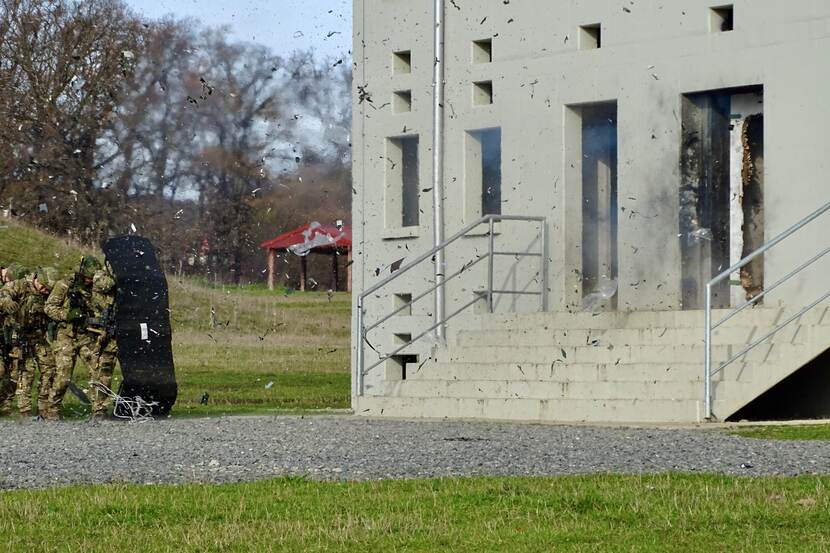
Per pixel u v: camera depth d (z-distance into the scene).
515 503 25.53
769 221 45.19
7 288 49.94
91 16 115.44
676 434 36.91
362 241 56.72
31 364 50.22
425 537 22.84
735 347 42.44
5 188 113.38
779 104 45.12
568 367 45.16
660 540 22.20
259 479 29.84
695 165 47.91
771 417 43.56
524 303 51.50
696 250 47.69
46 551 22.48
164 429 42.06
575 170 51.03
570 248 50.88
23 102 113.75
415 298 52.62
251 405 59.06
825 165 44.09
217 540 23.00
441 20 54.12
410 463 31.73
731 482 26.95
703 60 47.00
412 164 56.28
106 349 48.56
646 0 48.56
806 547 21.38
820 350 41.16
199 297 110.25
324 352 91.88
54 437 39.81
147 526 24.55
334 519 24.62
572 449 33.56
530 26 51.72
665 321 45.41
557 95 50.88
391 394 48.91
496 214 52.78
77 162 114.56
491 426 41.28
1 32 114.31
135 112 115.56
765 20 45.56
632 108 48.78
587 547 21.80
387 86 56.00
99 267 48.75
